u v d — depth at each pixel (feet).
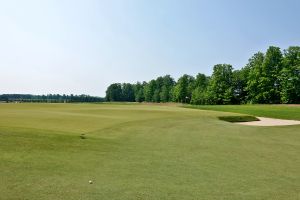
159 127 88.33
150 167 39.91
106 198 27.37
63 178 32.65
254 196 29.58
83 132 68.44
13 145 45.93
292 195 30.32
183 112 157.69
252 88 310.86
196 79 435.94
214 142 65.57
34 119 93.56
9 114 114.01
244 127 102.32
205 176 36.40
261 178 36.45
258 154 52.90
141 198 27.78
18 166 35.83
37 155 41.75
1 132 54.85
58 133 60.64
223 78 362.94
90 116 114.83
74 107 203.31
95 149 49.47
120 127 81.87
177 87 458.91
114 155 46.11
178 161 44.42
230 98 356.38
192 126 96.02
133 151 50.42
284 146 63.87
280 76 291.79
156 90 557.74
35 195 27.04
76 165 38.50
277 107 224.53
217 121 118.93
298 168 42.63
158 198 27.96
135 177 34.68
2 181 30.22
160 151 51.90
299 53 282.97
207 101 375.45
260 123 135.54
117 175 35.19
